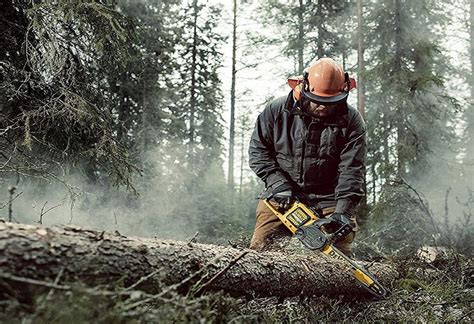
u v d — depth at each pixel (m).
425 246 6.69
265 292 3.42
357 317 3.81
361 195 4.11
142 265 2.65
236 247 3.51
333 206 4.27
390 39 13.05
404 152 11.62
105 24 7.47
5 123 7.05
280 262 3.58
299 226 3.92
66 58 7.46
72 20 7.52
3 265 2.18
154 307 2.63
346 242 4.34
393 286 4.77
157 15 14.23
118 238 2.67
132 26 8.08
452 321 3.61
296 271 3.62
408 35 12.91
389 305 3.99
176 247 2.91
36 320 2.04
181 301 2.39
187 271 2.88
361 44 13.31
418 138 12.05
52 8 6.96
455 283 4.89
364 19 13.41
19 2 7.36
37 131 7.17
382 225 9.00
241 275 3.21
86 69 7.87
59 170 7.62
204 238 10.85
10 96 7.12
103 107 8.02
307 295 3.73
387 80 12.36
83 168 8.21
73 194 6.86
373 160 12.71
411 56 12.88
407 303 4.08
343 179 4.10
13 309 2.04
